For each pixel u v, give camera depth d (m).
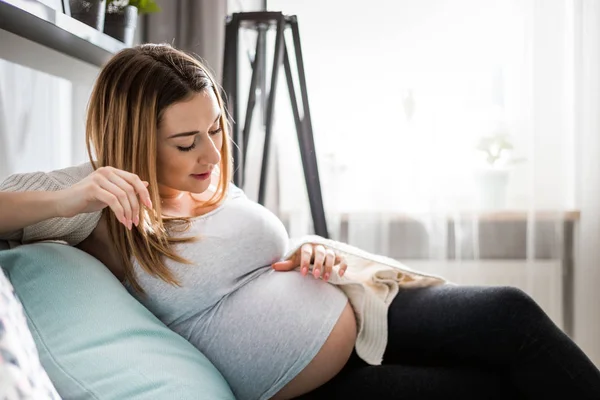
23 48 1.58
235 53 2.21
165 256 1.23
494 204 2.40
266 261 1.33
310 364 1.23
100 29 1.71
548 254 2.38
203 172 1.27
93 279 1.09
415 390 1.26
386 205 2.43
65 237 1.23
